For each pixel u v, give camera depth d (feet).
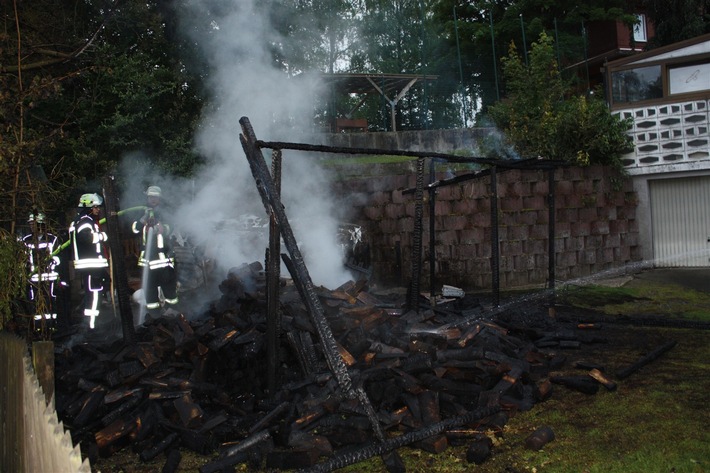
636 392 15.51
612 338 21.35
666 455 11.78
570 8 67.67
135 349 15.11
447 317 19.95
